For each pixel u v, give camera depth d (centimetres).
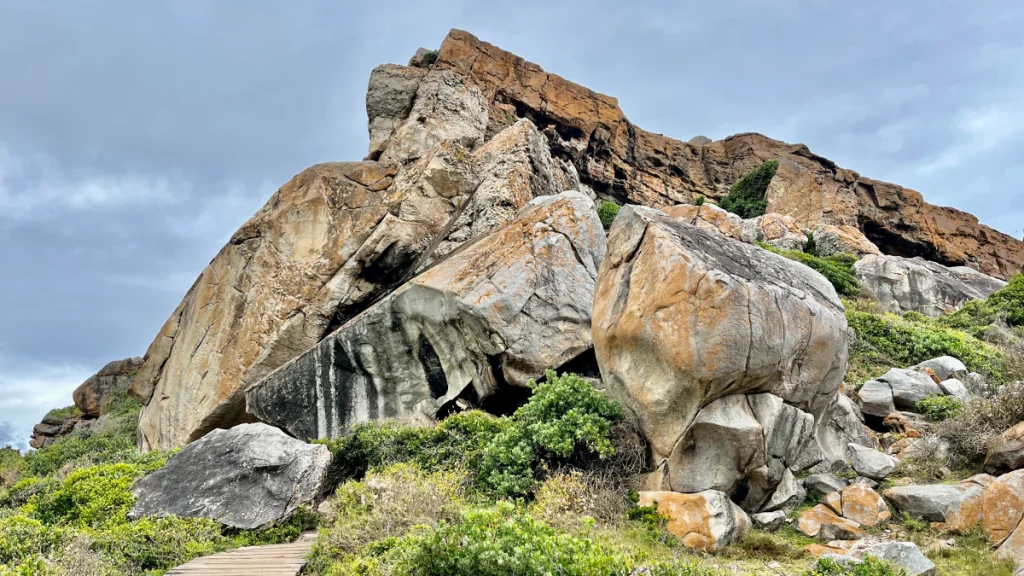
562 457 933
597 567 609
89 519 929
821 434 1001
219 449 1014
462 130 2347
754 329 838
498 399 1303
